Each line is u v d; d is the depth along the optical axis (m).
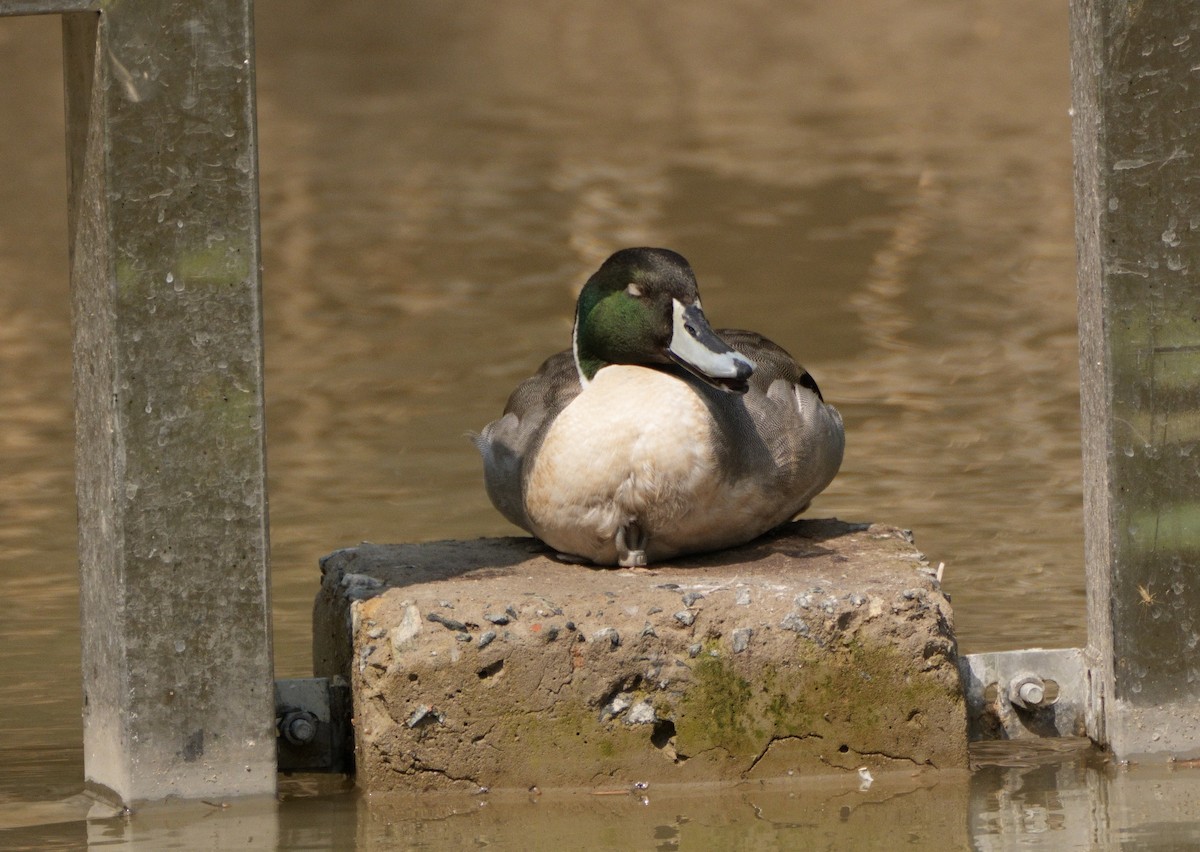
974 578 13.38
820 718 9.62
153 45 8.82
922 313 22.23
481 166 32.38
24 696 11.48
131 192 8.88
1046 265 24.59
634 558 10.38
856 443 17.09
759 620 9.55
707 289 23.64
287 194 30.33
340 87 40.97
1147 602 9.67
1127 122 9.38
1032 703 10.27
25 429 18.27
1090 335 9.77
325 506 15.55
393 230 27.61
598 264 25.19
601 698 9.45
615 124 36.47
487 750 9.45
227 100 8.95
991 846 8.62
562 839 8.83
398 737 9.41
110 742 9.45
